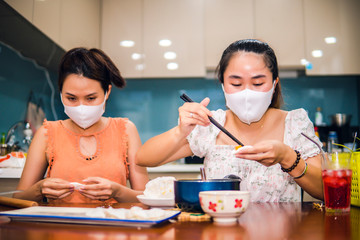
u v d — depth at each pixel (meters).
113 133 1.48
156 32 3.28
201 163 2.76
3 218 0.75
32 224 0.68
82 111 1.26
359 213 0.80
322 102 3.53
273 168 1.23
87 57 1.25
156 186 0.95
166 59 3.27
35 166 1.40
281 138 1.26
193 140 1.28
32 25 1.97
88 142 1.45
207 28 3.27
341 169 0.79
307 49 3.21
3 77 2.38
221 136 1.30
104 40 3.29
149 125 3.59
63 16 2.45
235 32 3.25
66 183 1.07
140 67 3.27
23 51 2.55
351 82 3.53
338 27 3.21
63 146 1.42
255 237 0.57
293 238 0.56
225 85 1.14
